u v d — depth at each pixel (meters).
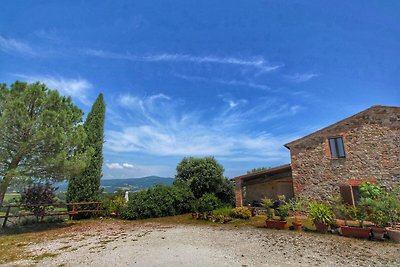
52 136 9.89
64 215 13.59
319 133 13.99
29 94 10.18
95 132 15.40
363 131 12.91
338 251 6.88
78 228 11.06
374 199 9.57
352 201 12.35
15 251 7.11
